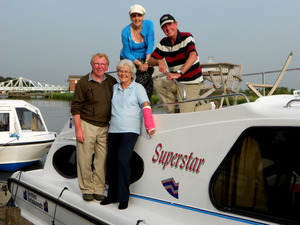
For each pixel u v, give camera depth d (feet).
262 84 17.16
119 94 12.58
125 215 11.83
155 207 11.87
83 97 12.87
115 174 12.44
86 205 13.26
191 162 10.85
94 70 12.79
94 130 12.92
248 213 9.34
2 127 35.68
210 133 10.47
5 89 288.30
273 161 9.09
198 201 10.55
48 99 216.74
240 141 9.75
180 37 14.66
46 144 37.17
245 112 9.77
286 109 9.09
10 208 15.39
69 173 16.47
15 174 18.95
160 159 11.87
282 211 8.78
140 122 12.54
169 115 11.82
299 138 8.66
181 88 15.17
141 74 16.61
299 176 8.58
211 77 19.24
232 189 9.80
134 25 16.44
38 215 16.51
